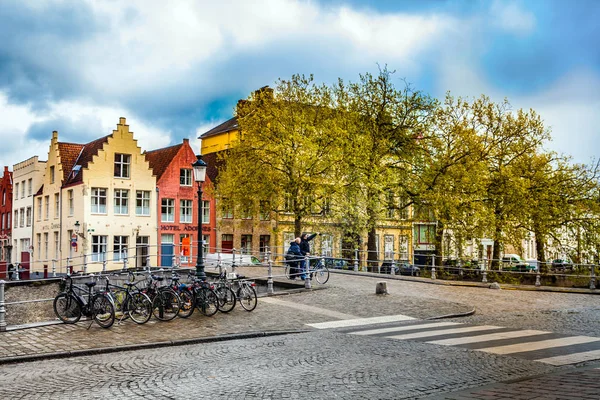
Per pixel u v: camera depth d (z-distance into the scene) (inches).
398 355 484.1
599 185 1728.6
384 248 2511.1
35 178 2347.4
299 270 1261.1
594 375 386.6
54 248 2142.0
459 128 1673.2
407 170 1691.7
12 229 2564.0
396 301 901.8
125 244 2014.0
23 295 1229.7
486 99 1748.3
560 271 1689.2
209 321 733.9
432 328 655.8
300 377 409.7
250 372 431.8
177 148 2162.9
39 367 495.2
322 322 729.6
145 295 719.7
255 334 652.1
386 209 1664.6
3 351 556.7
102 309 692.1
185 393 374.9
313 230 1731.1
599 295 1080.8
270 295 962.7
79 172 2016.5
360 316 775.7
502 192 1656.0
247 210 1706.4
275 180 1631.4
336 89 1726.1
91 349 565.0
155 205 2070.6
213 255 1937.7
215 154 2511.1
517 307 870.4
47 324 700.7
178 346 593.0
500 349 503.2
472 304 896.9
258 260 1955.0
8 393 390.9
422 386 376.2
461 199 1603.1
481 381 386.6
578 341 542.3
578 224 1711.4
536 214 1672.0
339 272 1428.4
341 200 1603.1
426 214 1701.5
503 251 1728.6
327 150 1611.7
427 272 1572.3
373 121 1680.6
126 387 398.6
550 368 423.2
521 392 339.9
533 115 1752.0
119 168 2016.5
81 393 385.1
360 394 359.6
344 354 494.9
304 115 1674.5
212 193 1836.9
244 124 1704.0
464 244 1587.1
